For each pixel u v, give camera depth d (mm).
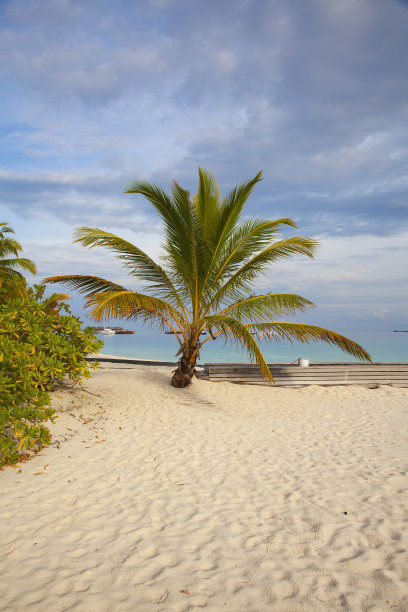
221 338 8672
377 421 6953
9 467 4355
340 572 2574
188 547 2881
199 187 8180
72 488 3906
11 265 18156
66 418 6219
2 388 4480
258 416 7473
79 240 7824
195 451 5191
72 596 2340
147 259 8398
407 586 2424
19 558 2713
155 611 2229
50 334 6270
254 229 8281
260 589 2420
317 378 10234
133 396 8453
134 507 3527
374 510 3420
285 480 4168
